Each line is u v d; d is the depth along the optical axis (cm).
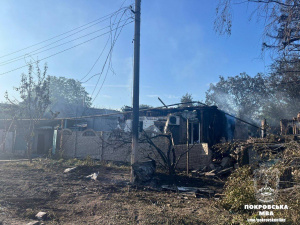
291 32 700
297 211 496
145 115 2141
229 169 1155
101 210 624
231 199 609
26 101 1426
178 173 1183
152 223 542
